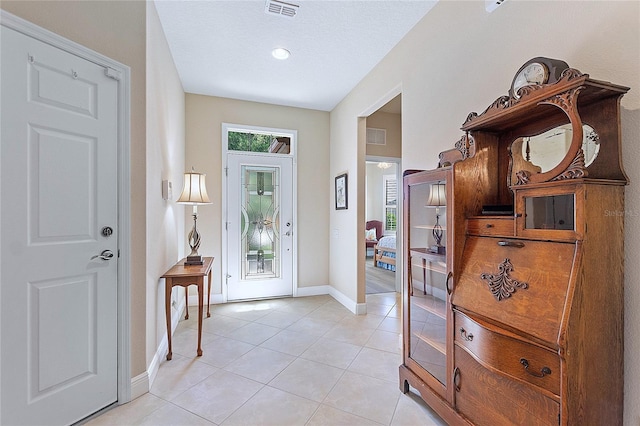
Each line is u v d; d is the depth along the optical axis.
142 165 1.93
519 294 1.20
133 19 1.90
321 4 2.24
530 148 1.50
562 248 1.11
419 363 1.84
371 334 2.92
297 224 4.30
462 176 1.56
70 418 1.60
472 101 1.92
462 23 2.01
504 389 1.25
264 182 4.18
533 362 1.12
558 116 1.38
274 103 4.17
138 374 1.90
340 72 3.30
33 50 1.48
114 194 1.79
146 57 1.97
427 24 2.35
